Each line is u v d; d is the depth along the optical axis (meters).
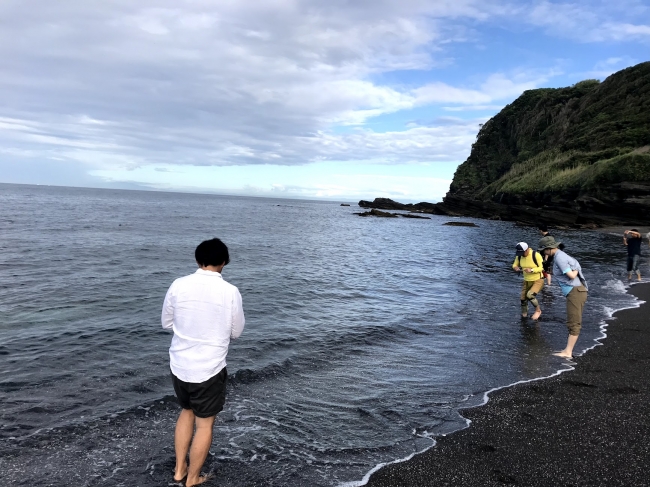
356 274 14.55
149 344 6.50
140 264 14.64
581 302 6.47
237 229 34.66
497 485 3.28
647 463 3.62
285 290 11.19
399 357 6.39
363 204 100.06
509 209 61.81
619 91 75.50
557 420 4.41
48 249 17.50
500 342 7.24
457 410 4.62
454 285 12.91
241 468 3.42
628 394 5.10
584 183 54.19
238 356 6.05
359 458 3.64
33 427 3.91
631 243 14.05
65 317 7.86
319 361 6.10
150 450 3.63
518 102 107.94
